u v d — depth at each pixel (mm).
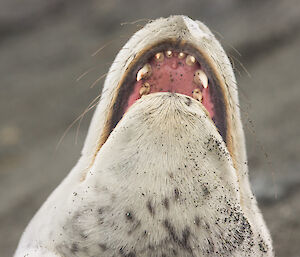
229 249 12844
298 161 31297
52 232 13570
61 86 60031
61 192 14547
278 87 43719
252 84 45406
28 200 39031
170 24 13375
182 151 12047
